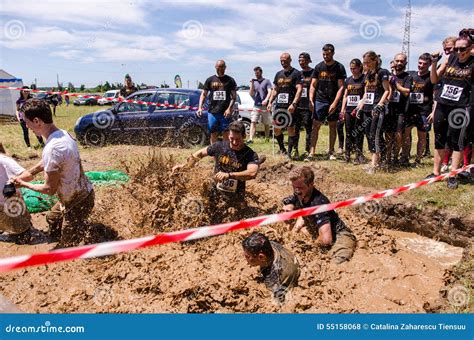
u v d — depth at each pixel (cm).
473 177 644
